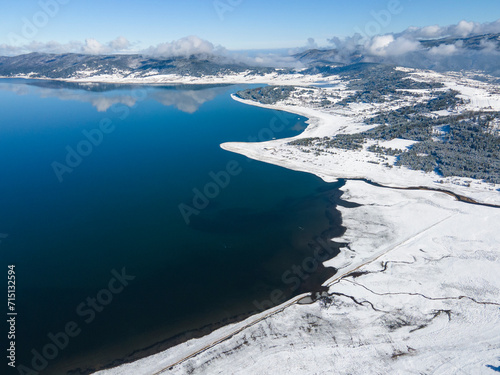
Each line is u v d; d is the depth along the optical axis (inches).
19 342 2714.1
